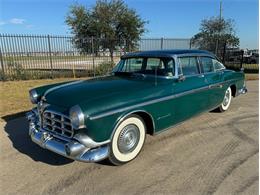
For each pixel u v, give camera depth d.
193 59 4.82
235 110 6.46
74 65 15.75
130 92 3.62
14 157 3.91
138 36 21.02
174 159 3.82
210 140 4.53
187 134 4.82
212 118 5.80
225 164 3.65
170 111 4.16
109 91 3.56
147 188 3.09
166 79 4.20
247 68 18.28
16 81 11.47
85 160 3.20
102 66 13.55
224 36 30.22
